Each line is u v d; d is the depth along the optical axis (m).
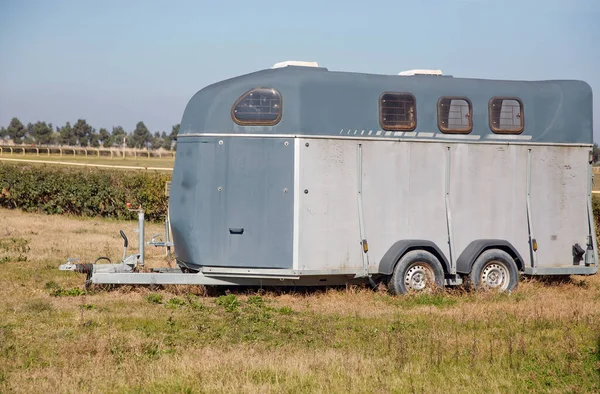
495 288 13.52
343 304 12.30
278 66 13.30
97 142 115.31
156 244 13.57
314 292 13.49
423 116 13.22
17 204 29.14
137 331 9.95
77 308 11.41
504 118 13.71
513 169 13.74
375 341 9.61
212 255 12.44
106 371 7.96
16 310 11.17
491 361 8.65
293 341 9.59
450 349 9.20
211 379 7.65
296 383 7.61
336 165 12.70
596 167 50.53
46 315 10.88
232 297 12.30
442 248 13.34
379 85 13.01
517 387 7.75
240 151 12.45
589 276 16.72
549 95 13.97
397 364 8.44
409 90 13.17
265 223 12.43
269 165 12.46
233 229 12.41
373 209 12.92
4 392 7.19
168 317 10.98
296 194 12.45
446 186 13.35
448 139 13.36
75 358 8.42
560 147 14.02
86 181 27.77
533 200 13.85
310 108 12.57
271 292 13.21
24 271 14.91
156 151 82.31
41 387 7.37
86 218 27.38
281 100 12.48
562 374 8.19
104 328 10.11
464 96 13.48
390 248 13.02
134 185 27.42
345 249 12.75
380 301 12.62
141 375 7.80
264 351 8.96
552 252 13.95
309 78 12.63
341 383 7.65
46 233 21.81
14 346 8.96
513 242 13.74
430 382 7.80
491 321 10.91
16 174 29.03
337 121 12.72
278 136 12.46
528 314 11.37
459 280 13.48
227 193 12.42
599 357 8.82
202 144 12.49
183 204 12.62
